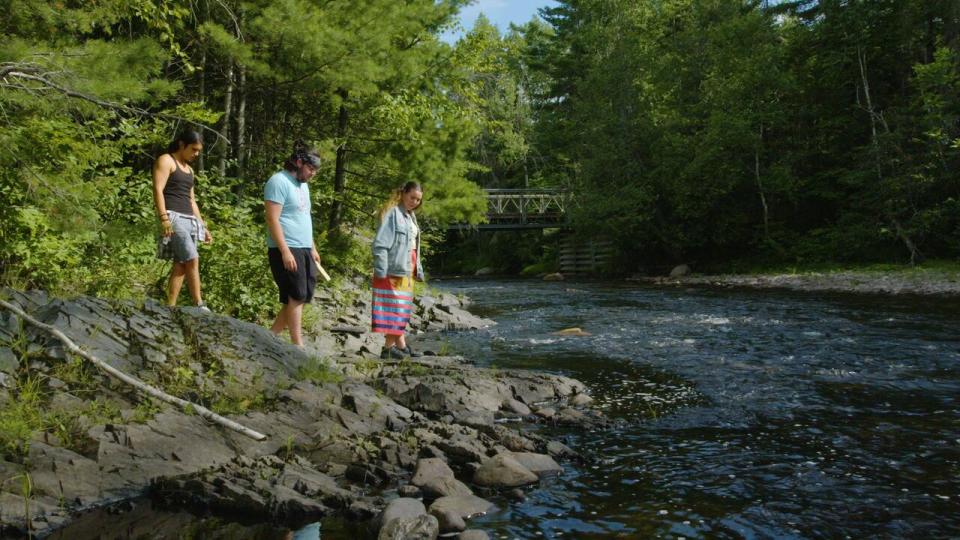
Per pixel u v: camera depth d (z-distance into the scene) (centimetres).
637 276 2919
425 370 558
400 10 1051
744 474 339
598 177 3097
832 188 2648
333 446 374
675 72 3034
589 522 284
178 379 416
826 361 639
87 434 334
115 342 429
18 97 476
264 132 1192
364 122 1230
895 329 862
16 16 540
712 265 2833
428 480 323
